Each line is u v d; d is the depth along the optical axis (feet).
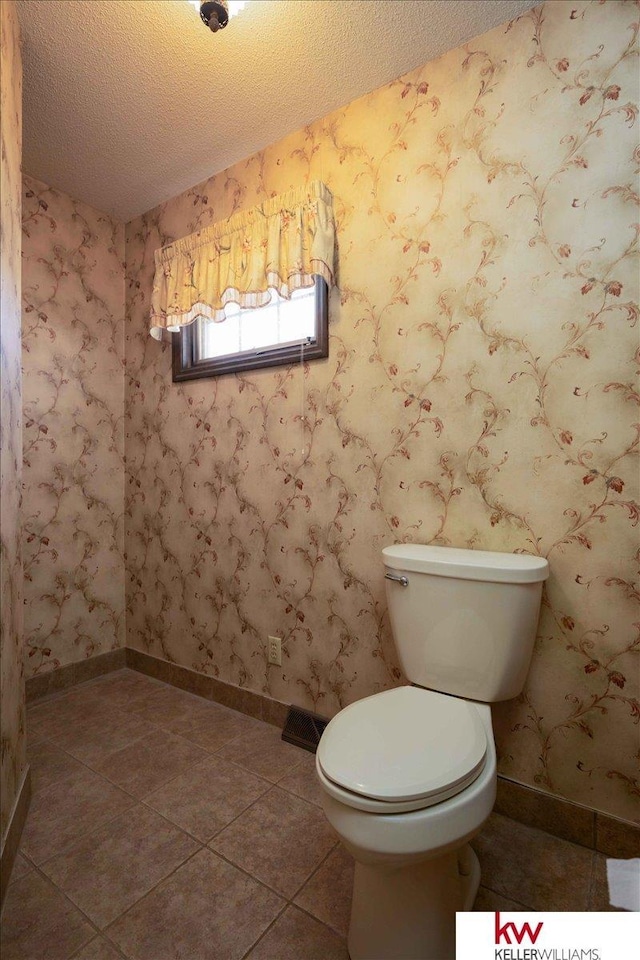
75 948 3.14
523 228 4.32
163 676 7.37
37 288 6.77
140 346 7.67
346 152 5.34
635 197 3.86
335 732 3.26
